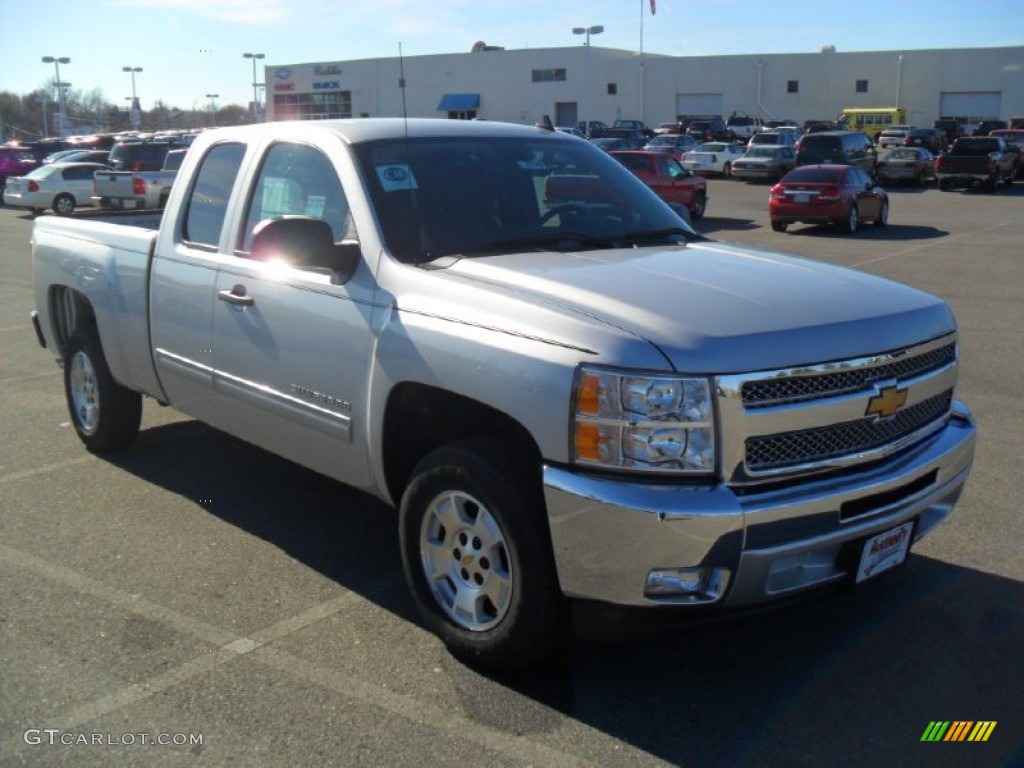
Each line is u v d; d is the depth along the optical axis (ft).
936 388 12.43
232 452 21.17
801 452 10.91
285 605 14.19
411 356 12.34
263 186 15.75
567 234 14.71
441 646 13.01
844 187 72.64
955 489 12.85
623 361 10.42
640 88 232.53
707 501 10.21
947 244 64.49
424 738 10.99
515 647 11.67
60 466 20.25
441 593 12.64
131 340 18.28
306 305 14.07
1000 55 210.79
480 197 14.74
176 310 16.84
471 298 12.06
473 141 15.84
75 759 10.61
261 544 16.35
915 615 13.83
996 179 116.26
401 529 12.96
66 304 21.38
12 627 13.48
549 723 11.28
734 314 11.10
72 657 12.71
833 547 11.02
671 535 10.14
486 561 11.98
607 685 12.09
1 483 19.21
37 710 11.53
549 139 16.92
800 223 82.48
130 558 15.75
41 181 91.61
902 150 124.47
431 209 14.20
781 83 227.20
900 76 219.61
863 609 14.01
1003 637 13.24
